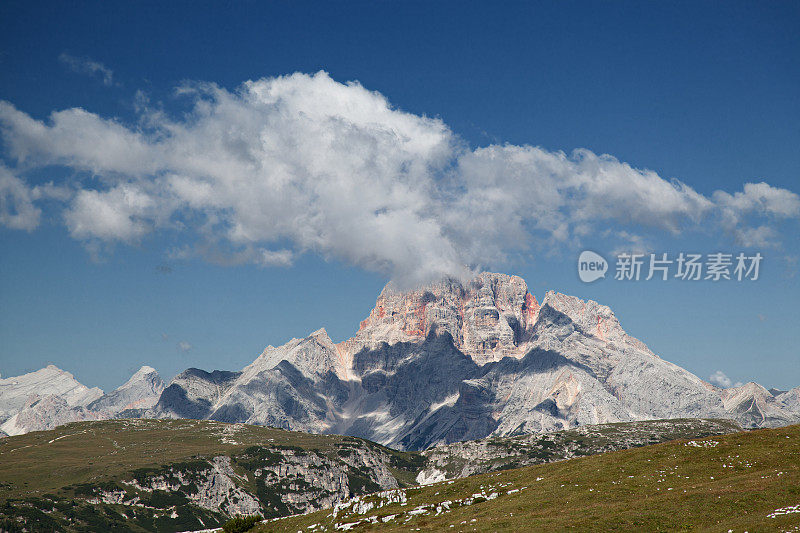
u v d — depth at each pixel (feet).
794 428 403.75
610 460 414.21
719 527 282.97
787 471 337.72
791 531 260.42
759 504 300.20
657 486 354.13
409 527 359.87
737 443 395.34
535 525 313.32
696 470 369.09
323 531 398.83
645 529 296.51
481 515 355.36
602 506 330.95
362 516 412.57
